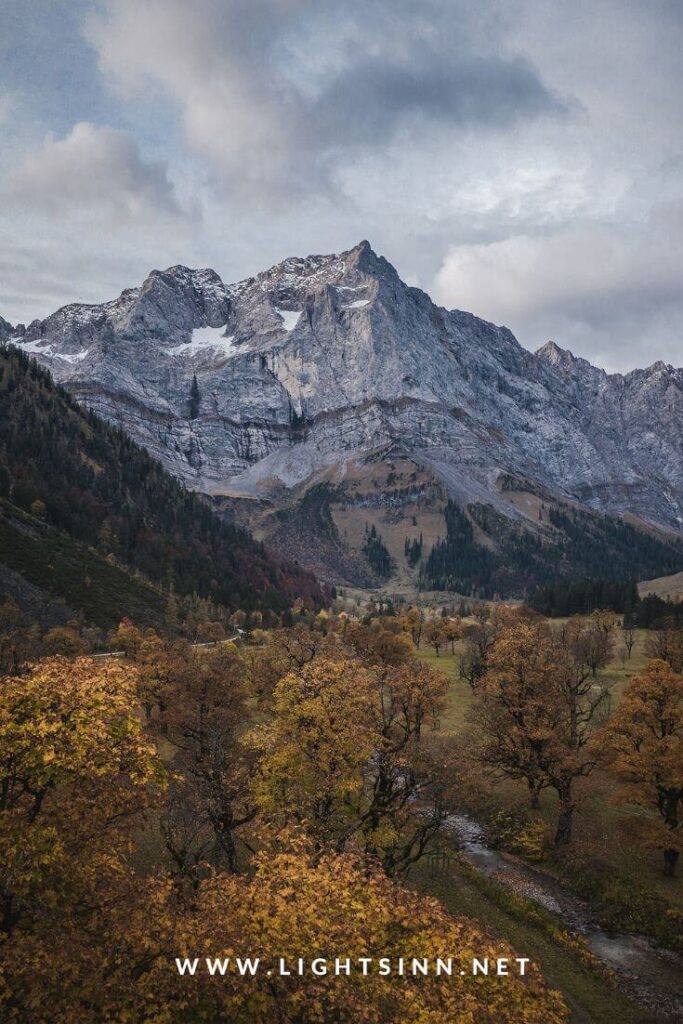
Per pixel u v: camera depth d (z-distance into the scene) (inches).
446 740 2308.1
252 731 1480.1
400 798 1594.5
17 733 791.1
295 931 732.7
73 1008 673.0
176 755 1818.4
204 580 7637.8
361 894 848.9
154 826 1459.2
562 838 1961.1
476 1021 717.3
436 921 855.1
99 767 818.8
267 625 6870.1
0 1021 673.0
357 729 1369.3
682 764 1745.8
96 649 4402.1
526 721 2159.2
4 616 3959.2
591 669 3882.9
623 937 1528.1
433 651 5290.4
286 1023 698.2
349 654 2999.5
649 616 6122.1
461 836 2092.8
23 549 5669.3
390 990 725.3
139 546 7869.1
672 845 1684.3
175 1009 720.3
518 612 5698.8
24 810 836.0
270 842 1103.6
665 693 1941.4
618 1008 1230.3
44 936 738.8
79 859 829.2
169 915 796.6
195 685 2297.0
